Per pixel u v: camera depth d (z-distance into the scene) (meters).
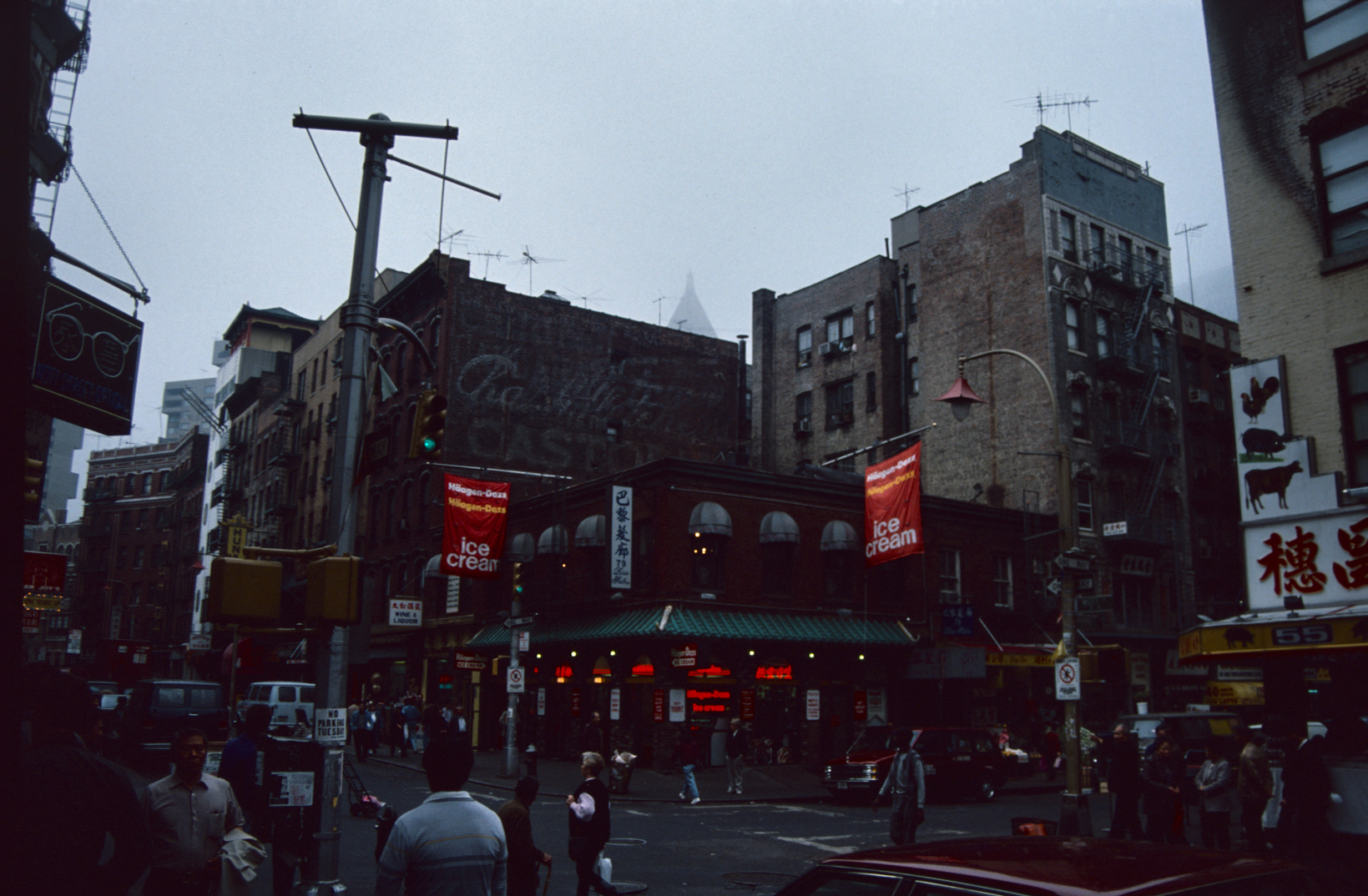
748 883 12.02
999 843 4.39
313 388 54.62
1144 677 36.50
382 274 49.62
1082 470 36.44
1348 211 13.71
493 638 34.44
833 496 31.64
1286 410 13.92
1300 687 13.30
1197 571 39.41
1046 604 34.94
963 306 40.62
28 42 2.73
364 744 29.09
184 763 5.92
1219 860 3.87
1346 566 13.01
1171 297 41.34
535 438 42.50
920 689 32.50
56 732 4.16
